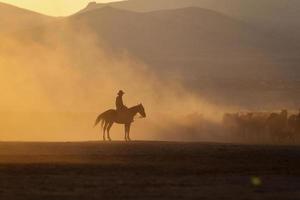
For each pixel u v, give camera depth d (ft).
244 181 99.45
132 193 89.20
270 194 88.79
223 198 85.92
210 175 105.50
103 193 89.20
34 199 85.20
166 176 104.01
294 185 96.17
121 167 112.37
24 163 115.14
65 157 124.16
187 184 96.58
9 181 97.91
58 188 92.73
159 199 85.40
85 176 102.99
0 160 119.03
